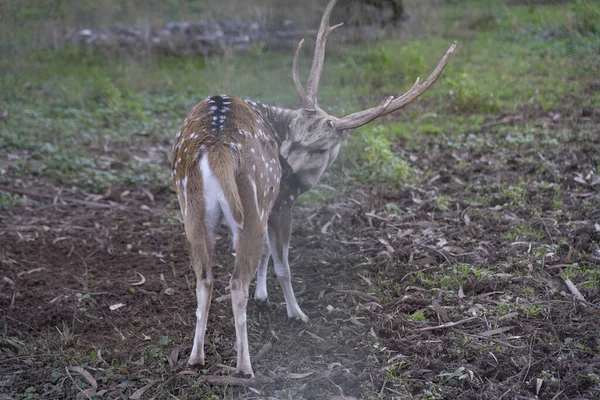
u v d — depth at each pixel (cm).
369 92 1445
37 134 1329
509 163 1091
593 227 853
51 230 964
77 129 1381
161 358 662
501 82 1445
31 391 617
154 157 1261
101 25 2003
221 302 773
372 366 640
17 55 1803
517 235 862
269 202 647
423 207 966
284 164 684
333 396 597
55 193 1088
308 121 687
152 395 610
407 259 838
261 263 758
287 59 1645
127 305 778
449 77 1493
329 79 1466
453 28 1825
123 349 689
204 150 604
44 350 683
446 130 1262
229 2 2009
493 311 714
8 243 916
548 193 965
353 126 686
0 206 1023
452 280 774
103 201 1075
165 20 2011
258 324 725
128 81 1681
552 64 1505
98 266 875
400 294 766
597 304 714
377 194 1020
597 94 1330
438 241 867
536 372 622
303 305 768
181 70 1764
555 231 857
